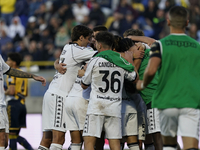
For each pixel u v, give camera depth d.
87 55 15.55
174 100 11.70
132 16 44.88
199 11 45.19
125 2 46.06
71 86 15.82
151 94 15.33
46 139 15.97
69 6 47.88
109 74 13.99
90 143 13.75
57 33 44.84
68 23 45.94
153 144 16.92
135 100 16.31
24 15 53.72
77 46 15.93
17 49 46.81
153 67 11.60
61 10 46.97
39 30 47.06
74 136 15.43
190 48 11.98
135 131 15.41
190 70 11.86
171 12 12.39
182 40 12.10
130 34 17.11
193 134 11.52
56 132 15.39
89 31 16.27
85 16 46.00
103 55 14.20
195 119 11.66
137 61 15.24
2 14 54.81
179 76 11.79
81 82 14.53
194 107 11.59
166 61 11.83
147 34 42.91
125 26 42.91
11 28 52.47
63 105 15.56
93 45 17.47
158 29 43.28
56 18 46.28
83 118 15.06
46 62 42.19
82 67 15.55
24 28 53.00
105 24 48.03
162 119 12.26
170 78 11.85
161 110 12.15
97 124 13.77
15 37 48.31
